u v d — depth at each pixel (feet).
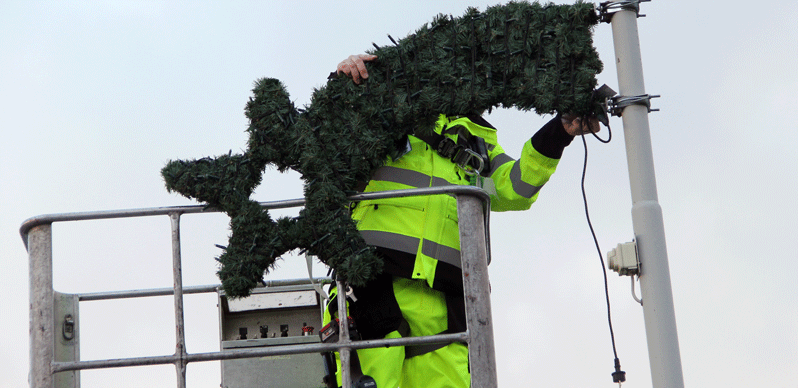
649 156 13.91
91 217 12.77
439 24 14.05
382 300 13.61
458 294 13.91
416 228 13.78
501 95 13.76
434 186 13.71
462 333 12.38
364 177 13.67
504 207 14.75
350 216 14.01
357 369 13.30
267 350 12.26
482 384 12.21
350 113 13.65
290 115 13.51
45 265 12.62
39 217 12.69
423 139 14.38
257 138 13.43
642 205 13.82
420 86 13.78
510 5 14.03
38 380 12.27
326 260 12.98
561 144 13.97
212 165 13.37
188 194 13.21
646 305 13.62
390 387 13.29
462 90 13.73
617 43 14.21
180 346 12.29
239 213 13.07
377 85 13.82
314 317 18.75
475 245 12.67
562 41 13.74
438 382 13.62
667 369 13.28
